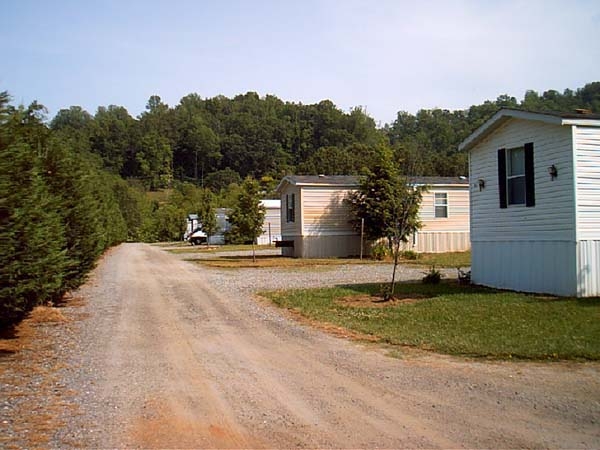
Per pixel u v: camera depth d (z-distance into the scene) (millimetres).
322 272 19828
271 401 5391
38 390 5824
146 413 5059
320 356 7336
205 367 6777
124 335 8898
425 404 5238
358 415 4945
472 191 14906
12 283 8180
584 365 6672
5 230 7461
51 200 9523
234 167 98625
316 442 4316
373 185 26469
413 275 18125
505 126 13539
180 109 109500
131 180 90688
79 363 7031
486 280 14289
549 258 12141
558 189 11883
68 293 14195
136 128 99625
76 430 4617
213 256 31672
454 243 29125
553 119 11578
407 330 8852
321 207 27938
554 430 4523
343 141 89500
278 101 109188
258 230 29797
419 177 26781
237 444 4297
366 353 7496
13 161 7730
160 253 36719
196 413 5051
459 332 8531
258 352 7609
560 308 10109
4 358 7305
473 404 5223
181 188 88562
